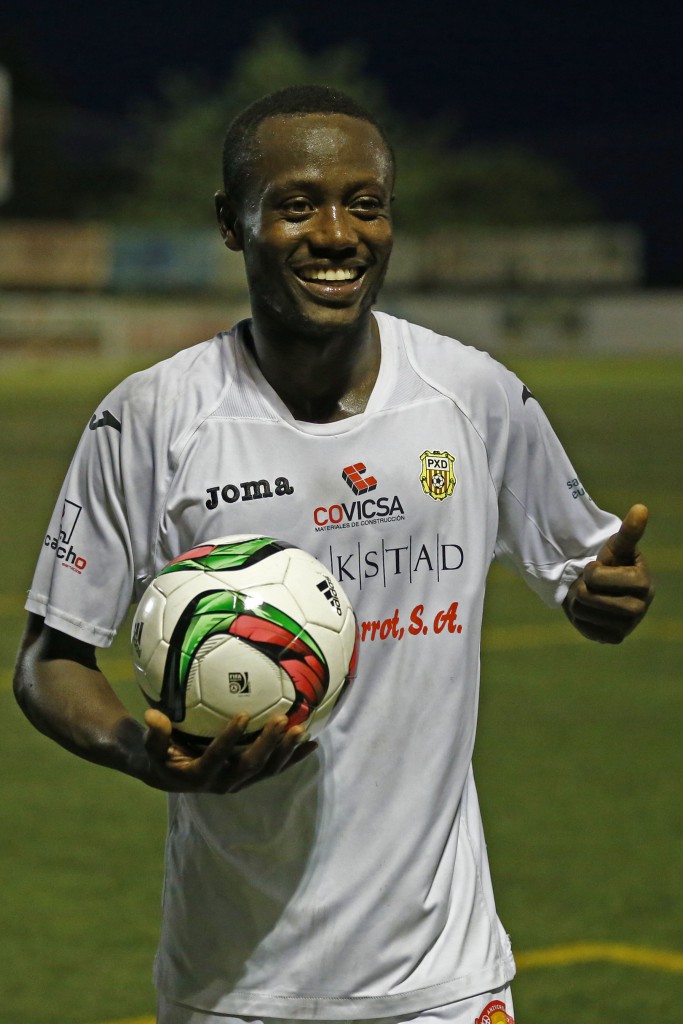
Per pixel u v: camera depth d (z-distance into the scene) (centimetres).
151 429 296
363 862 294
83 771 759
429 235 5900
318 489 293
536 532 325
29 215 6669
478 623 307
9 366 4234
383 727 295
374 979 294
